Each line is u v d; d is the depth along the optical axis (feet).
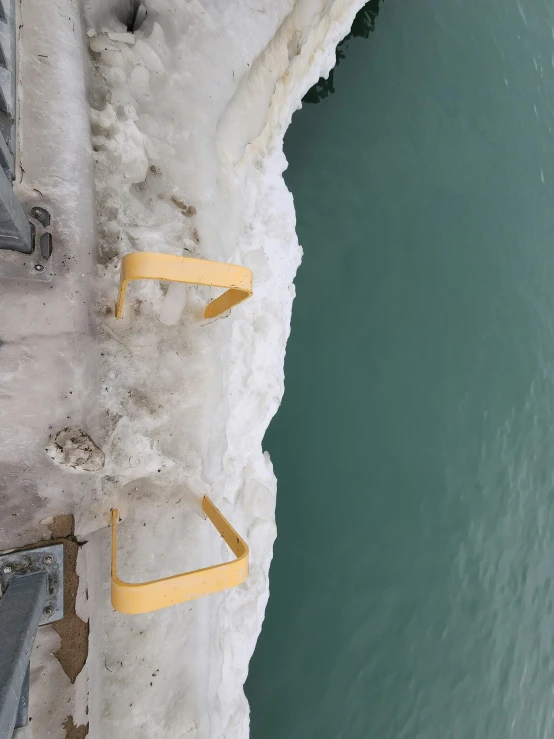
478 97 24.30
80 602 8.84
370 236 20.31
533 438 23.91
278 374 15.74
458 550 20.95
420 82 22.66
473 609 21.17
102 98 10.39
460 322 22.12
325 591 17.87
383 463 19.54
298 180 19.26
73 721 8.77
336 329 19.15
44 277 8.32
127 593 6.51
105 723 9.34
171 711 9.81
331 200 19.75
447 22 23.80
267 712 16.29
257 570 14.34
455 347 21.90
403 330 20.63
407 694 18.89
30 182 8.43
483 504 21.86
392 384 20.06
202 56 12.38
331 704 17.30
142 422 9.57
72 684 8.79
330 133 20.27
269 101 15.70
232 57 13.15
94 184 9.66
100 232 9.58
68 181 8.80
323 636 17.56
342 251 19.66
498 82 25.11
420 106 22.44
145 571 9.59
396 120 21.74
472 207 23.20
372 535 18.95
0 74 7.67
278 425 17.53
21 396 8.21
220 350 11.34
